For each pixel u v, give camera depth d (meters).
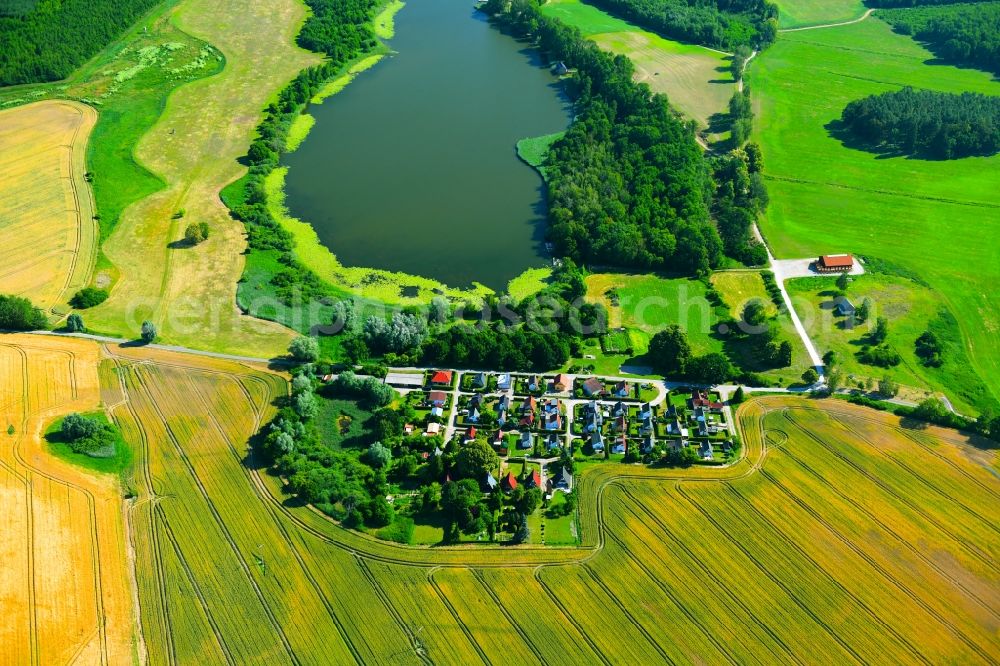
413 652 128.62
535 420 171.12
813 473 159.12
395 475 159.12
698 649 129.25
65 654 127.31
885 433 167.38
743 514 151.12
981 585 139.00
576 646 129.50
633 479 158.62
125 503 152.75
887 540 146.25
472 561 142.88
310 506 152.50
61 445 162.62
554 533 147.88
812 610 135.00
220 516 150.62
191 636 130.88
